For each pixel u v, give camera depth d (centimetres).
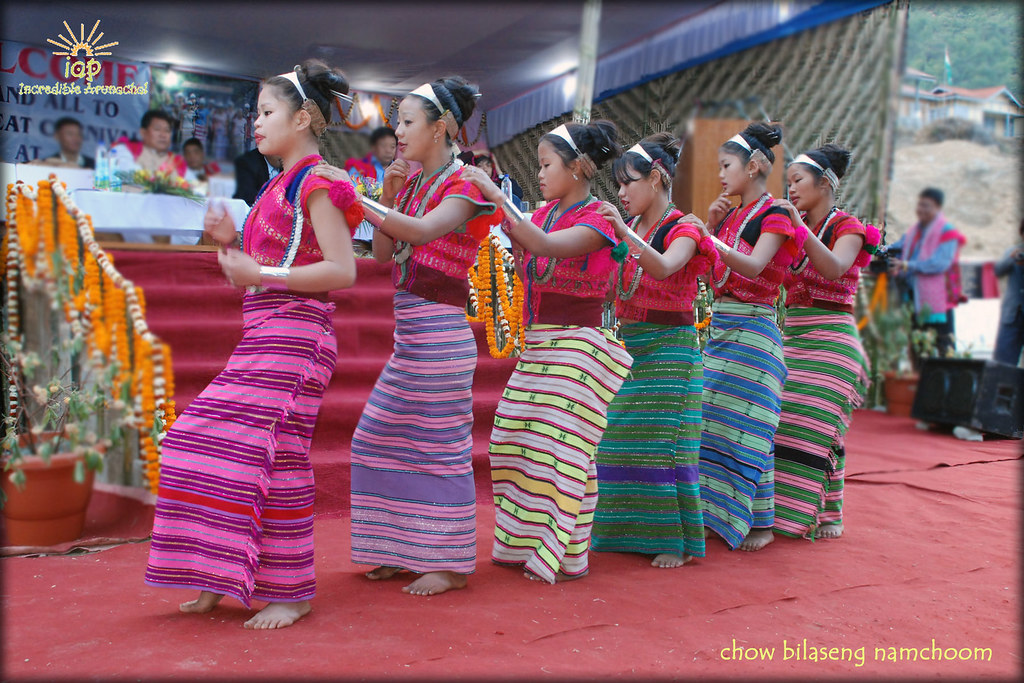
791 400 361
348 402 403
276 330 229
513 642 219
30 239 301
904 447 587
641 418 317
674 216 319
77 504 301
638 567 305
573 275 286
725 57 547
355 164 390
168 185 467
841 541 347
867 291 609
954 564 308
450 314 265
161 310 427
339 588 265
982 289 577
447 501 265
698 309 449
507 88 755
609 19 571
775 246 327
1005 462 529
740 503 332
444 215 247
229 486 222
